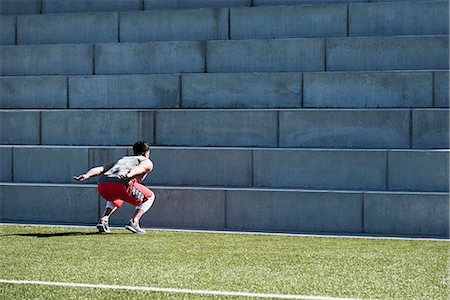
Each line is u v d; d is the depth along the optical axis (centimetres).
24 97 2877
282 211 2230
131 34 3027
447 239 2094
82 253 1816
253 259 1745
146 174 2239
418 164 2245
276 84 2639
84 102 2816
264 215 2239
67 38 3095
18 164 2531
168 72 2848
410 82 2528
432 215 2142
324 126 2428
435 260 1741
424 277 1552
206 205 2275
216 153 2383
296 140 2453
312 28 2850
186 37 2972
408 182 2253
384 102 2548
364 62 2680
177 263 1694
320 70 2716
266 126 2478
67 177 2488
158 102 2745
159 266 1661
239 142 2503
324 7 2839
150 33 3006
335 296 1384
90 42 3072
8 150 2538
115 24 3045
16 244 1947
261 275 1567
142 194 2142
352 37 2692
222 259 1744
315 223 2209
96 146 2609
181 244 1959
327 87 2594
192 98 2711
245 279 1528
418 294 1405
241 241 2022
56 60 2966
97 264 1683
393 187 2262
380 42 2669
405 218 2158
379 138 2391
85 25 3078
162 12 2997
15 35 3147
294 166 2327
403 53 2653
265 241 2023
